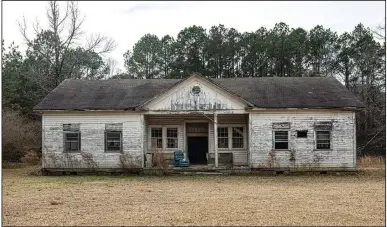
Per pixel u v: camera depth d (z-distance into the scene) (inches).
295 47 2488.9
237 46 2640.3
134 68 2888.8
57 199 685.3
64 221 511.8
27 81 1845.5
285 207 598.9
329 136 1087.6
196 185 872.9
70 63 1831.9
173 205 619.5
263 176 1049.5
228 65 2716.5
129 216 538.6
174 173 1080.8
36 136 1576.0
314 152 1083.3
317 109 1080.2
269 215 539.8
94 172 1107.3
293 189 804.0
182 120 1201.4
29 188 831.1
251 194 733.3
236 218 521.3
